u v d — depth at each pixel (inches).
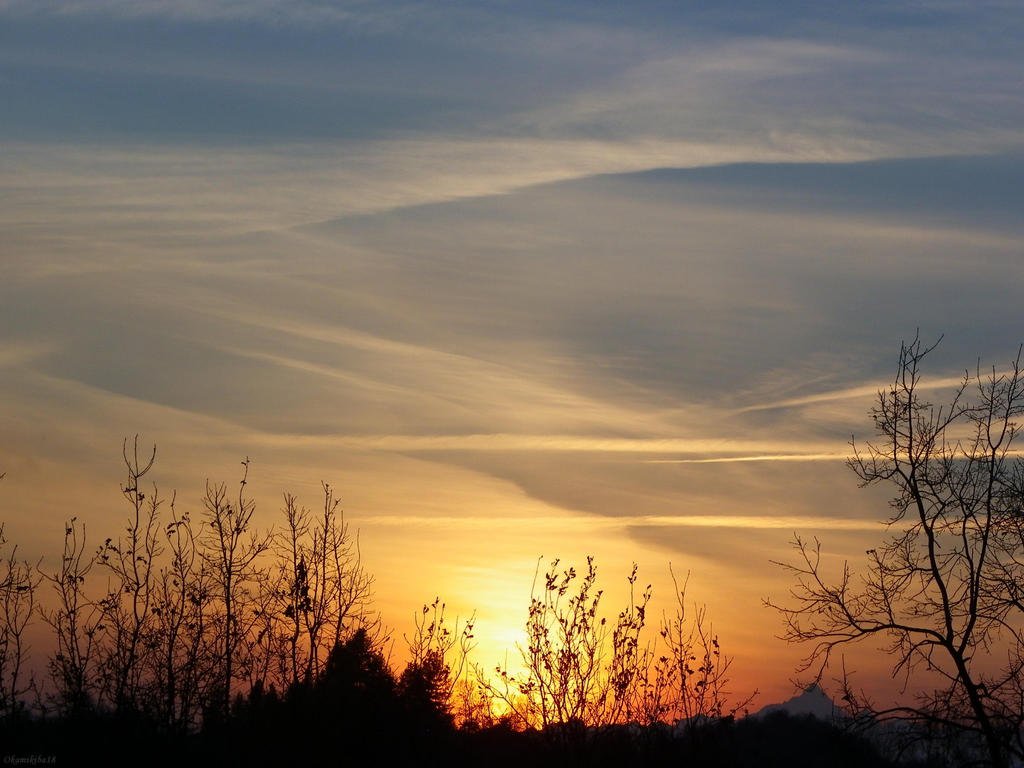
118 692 926.4
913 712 844.0
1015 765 819.4
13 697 905.5
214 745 941.2
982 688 835.4
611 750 909.8
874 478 923.4
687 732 908.0
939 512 897.5
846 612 912.9
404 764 944.3
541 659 945.5
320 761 943.0
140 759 907.4
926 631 877.2
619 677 932.6
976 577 874.8
